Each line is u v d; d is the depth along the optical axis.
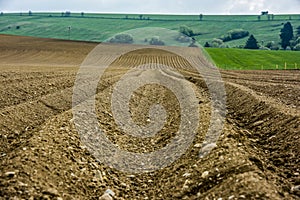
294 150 9.42
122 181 9.43
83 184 8.51
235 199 6.79
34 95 18.19
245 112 15.16
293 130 10.59
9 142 10.84
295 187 7.43
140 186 9.24
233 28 169.12
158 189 8.81
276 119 12.27
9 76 24.67
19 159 8.52
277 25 174.12
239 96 18.23
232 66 68.94
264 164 8.86
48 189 7.51
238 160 8.52
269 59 80.81
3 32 152.38
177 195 8.04
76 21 173.62
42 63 54.22
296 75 34.69
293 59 81.12
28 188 7.36
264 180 7.42
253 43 129.62
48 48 82.38
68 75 27.67
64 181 8.26
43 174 8.12
